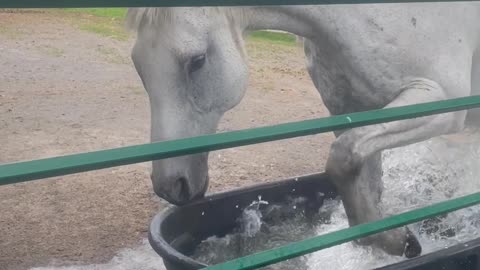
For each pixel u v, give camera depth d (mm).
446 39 2486
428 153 3504
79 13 13266
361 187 2283
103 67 8289
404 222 1533
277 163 4879
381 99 2527
